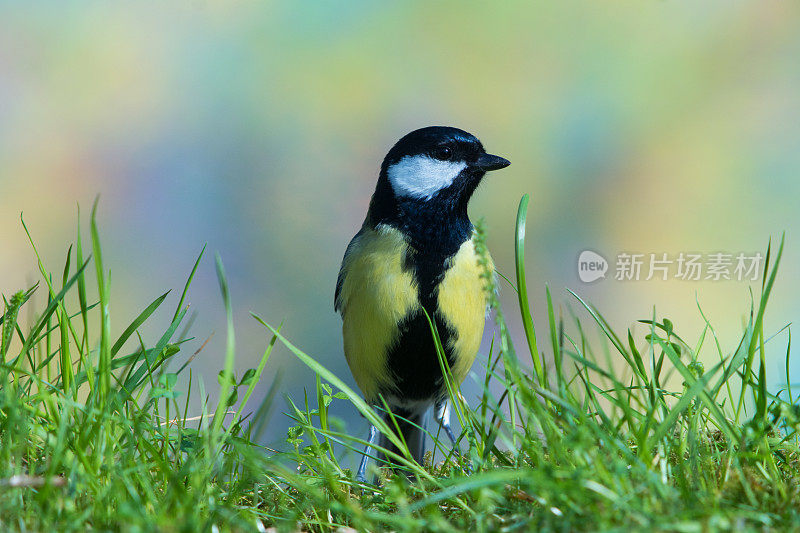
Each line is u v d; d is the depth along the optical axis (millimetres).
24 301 3742
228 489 3730
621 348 3740
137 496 3699
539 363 3730
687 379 3721
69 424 3721
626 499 3666
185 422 3744
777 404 3730
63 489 3709
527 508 3709
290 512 3721
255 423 3729
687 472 3715
